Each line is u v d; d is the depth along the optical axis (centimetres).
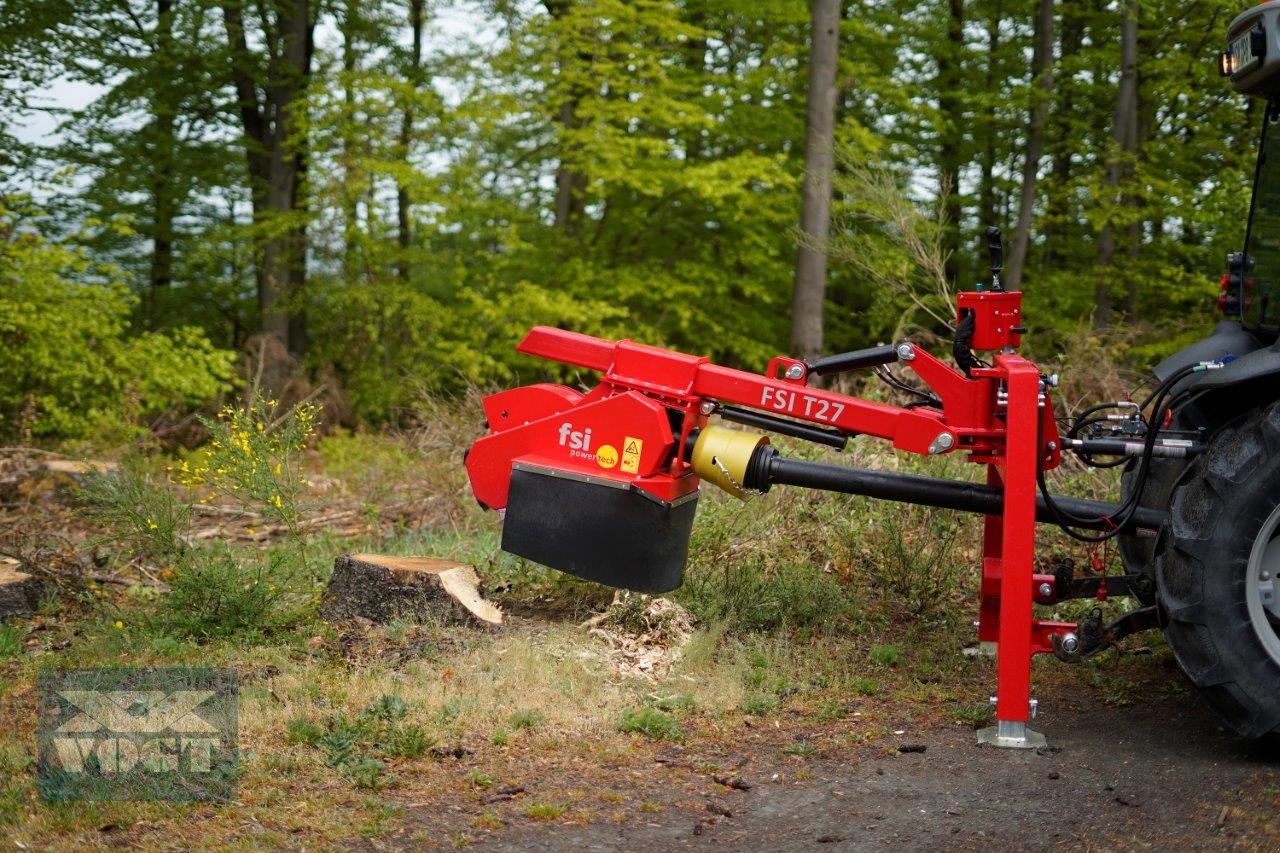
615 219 1566
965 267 1825
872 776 405
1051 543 712
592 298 1487
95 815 352
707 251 1555
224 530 803
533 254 1579
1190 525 423
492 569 647
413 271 1761
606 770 405
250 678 482
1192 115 1503
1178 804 379
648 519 484
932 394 532
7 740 412
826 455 765
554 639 524
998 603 548
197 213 1855
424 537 802
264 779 383
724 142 1609
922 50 1736
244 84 1770
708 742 437
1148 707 488
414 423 1184
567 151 1544
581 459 495
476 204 1541
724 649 532
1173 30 1445
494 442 512
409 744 410
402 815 360
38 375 1252
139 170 1745
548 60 1433
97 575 649
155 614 573
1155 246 1534
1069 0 1681
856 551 680
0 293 1225
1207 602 417
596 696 473
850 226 1235
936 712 478
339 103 1498
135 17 1716
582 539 491
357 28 1745
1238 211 1341
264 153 1783
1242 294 529
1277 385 450
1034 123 1470
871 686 501
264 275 1733
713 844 347
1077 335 936
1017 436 437
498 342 1540
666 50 1480
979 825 362
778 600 590
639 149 1486
